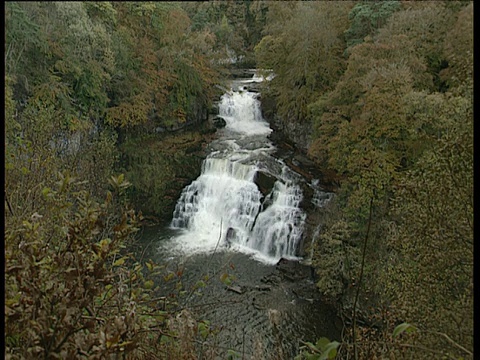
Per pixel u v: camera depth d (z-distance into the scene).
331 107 23.48
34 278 3.65
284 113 30.64
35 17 12.16
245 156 28.39
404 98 17.22
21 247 3.72
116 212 9.91
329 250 18.56
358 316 15.57
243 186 25.73
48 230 4.98
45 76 17.62
